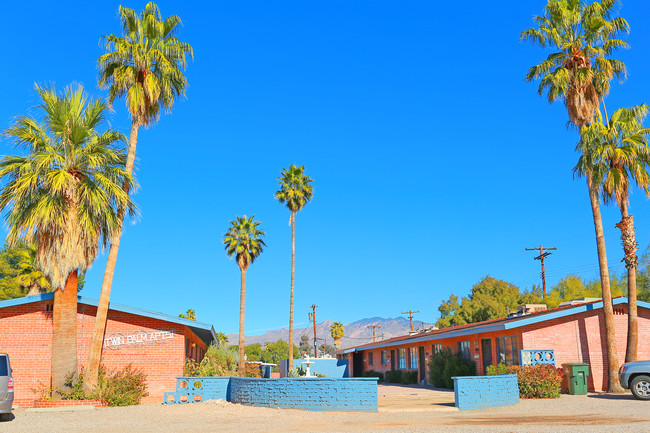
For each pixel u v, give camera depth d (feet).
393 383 124.77
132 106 75.61
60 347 68.64
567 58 81.25
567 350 77.56
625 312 82.07
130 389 72.64
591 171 76.84
